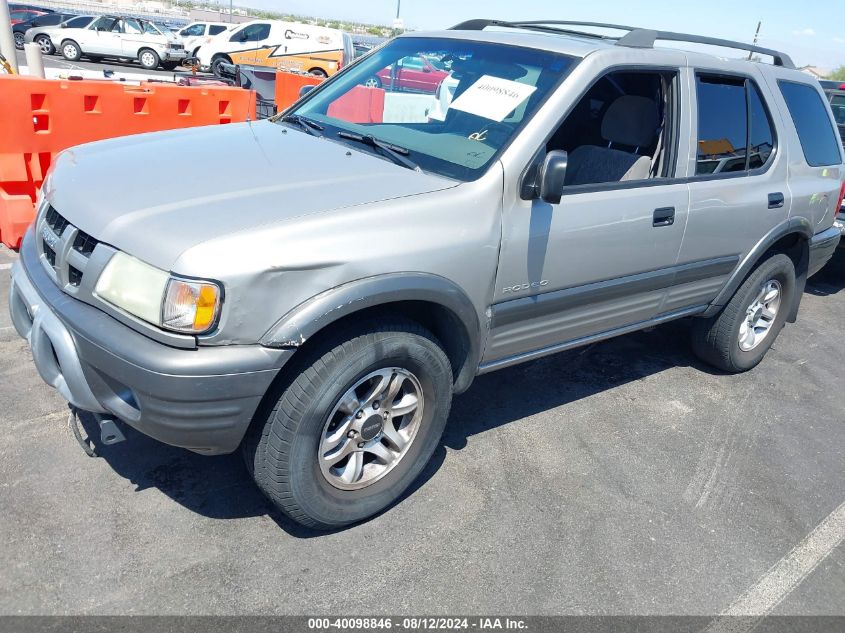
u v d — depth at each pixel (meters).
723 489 3.43
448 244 2.69
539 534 2.94
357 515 2.79
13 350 3.82
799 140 4.46
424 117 3.35
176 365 2.19
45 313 2.49
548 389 4.22
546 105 3.00
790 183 4.38
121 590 2.40
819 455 3.87
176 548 2.62
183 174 2.71
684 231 3.68
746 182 4.01
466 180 2.85
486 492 3.17
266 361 2.29
